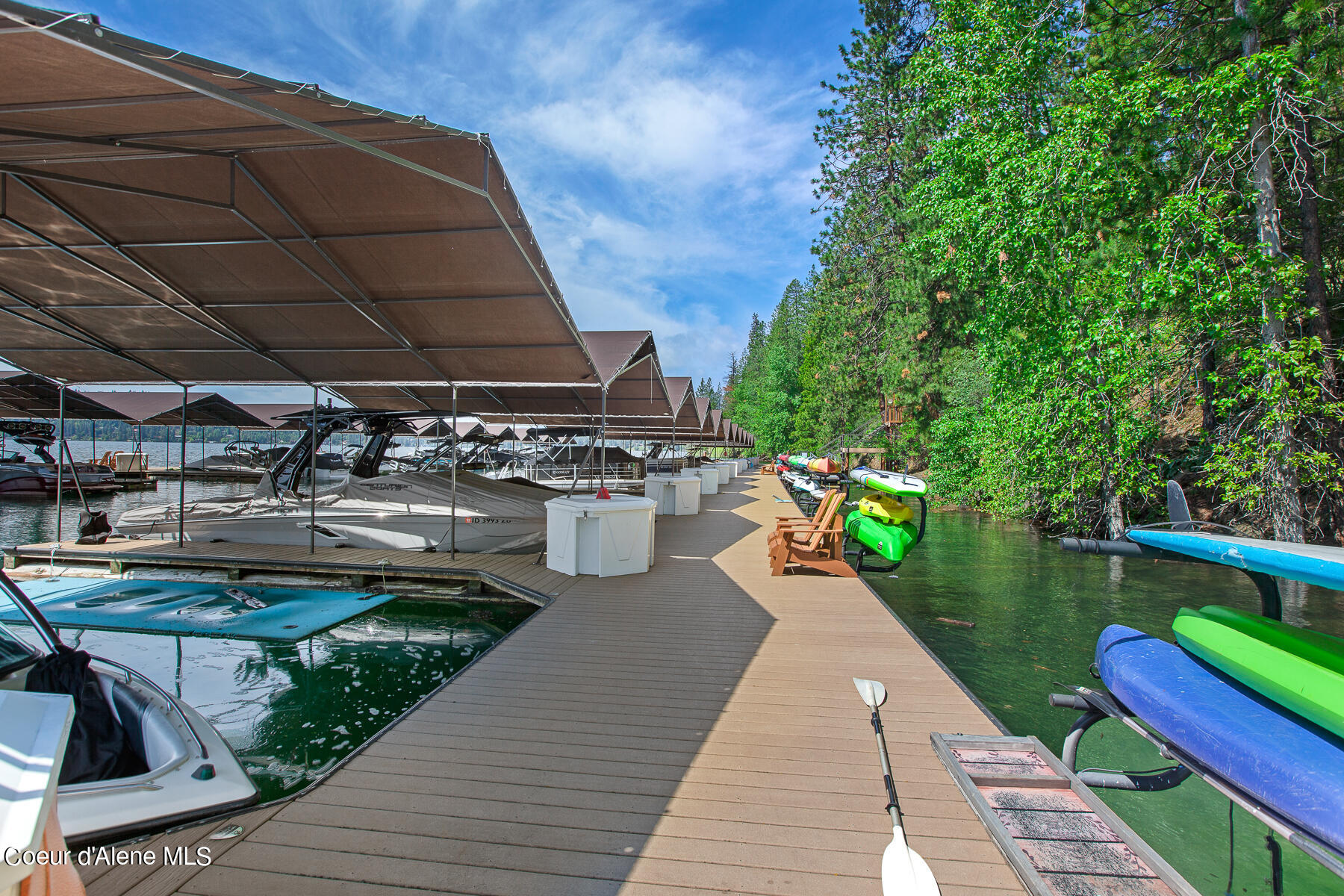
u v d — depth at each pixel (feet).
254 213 16.89
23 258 18.93
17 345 25.70
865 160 79.20
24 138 11.57
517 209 16.65
